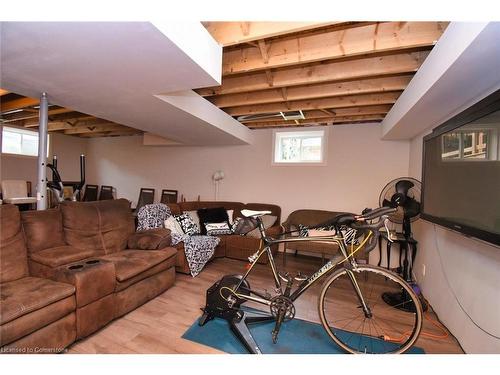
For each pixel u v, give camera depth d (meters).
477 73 1.51
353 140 4.12
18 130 5.45
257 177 4.81
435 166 2.04
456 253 2.05
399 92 2.81
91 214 2.65
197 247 3.26
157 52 1.56
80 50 1.54
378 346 1.90
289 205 4.55
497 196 1.30
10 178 5.35
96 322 1.91
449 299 2.15
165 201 5.62
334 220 1.86
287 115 3.74
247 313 2.19
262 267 3.62
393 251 3.71
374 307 2.50
